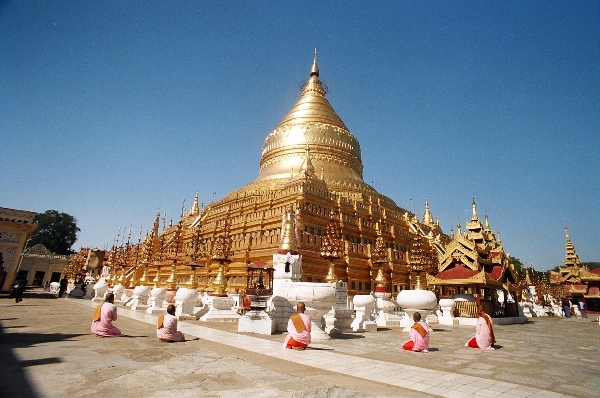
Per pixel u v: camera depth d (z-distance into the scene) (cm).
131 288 4519
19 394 709
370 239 4847
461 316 3159
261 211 4519
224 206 5331
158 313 2800
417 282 2891
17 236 5169
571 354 1553
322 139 6041
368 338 1900
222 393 761
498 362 1316
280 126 6419
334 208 4716
